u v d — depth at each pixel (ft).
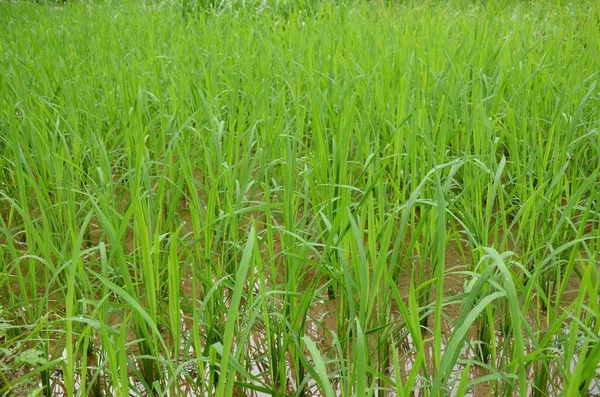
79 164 11.83
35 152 11.67
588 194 11.95
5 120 13.21
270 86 14.84
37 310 9.34
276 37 19.06
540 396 7.93
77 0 31.73
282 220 13.01
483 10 23.07
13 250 9.02
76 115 13.84
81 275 8.50
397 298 6.88
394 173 11.78
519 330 5.75
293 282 8.05
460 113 13.50
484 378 6.47
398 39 17.28
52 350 9.29
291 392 8.61
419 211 13.01
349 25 21.06
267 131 12.15
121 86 14.43
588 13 21.65
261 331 9.69
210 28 21.11
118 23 23.61
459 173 12.84
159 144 12.87
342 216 7.52
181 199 14.10
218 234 9.37
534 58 16.16
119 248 7.67
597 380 8.29
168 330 9.69
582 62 14.53
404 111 11.96
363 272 7.09
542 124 13.29
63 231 10.87
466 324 5.90
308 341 6.19
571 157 12.17
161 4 28.81
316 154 11.31
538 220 10.71
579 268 10.63
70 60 18.44
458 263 11.57
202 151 13.21
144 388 8.73
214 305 8.92
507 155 14.92
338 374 8.52
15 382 7.18
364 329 7.20
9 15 27.94
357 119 13.50
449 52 16.53
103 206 8.63
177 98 14.14
